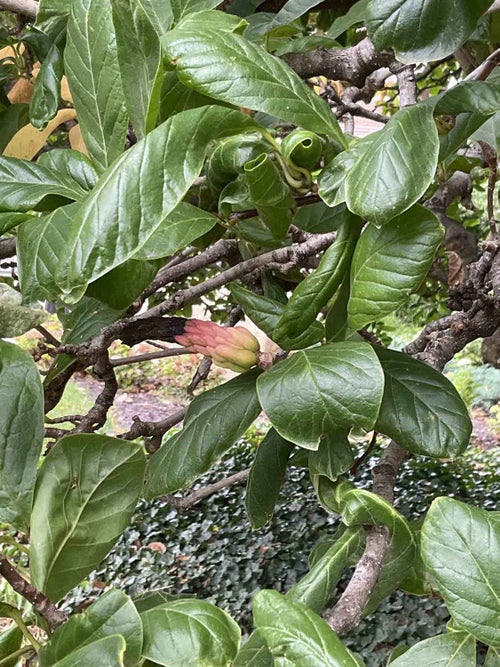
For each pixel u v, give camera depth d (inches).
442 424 20.6
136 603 20.9
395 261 17.7
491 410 170.2
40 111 26.0
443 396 21.0
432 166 16.0
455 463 128.0
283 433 17.6
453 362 206.4
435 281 74.0
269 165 16.2
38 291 15.9
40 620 16.0
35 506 16.3
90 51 18.4
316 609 17.5
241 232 24.2
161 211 14.4
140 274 17.6
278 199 17.3
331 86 36.4
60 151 19.1
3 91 34.0
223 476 130.7
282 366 18.5
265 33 26.7
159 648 14.1
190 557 111.9
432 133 16.5
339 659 13.5
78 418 31.1
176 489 20.8
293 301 18.9
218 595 102.3
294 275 31.1
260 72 15.9
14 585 15.5
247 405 21.1
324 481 21.3
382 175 15.7
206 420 21.2
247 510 24.7
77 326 22.8
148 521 121.3
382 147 16.0
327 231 25.2
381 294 17.8
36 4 29.3
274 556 108.5
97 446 16.4
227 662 14.1
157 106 15.3
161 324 21.8
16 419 16.2
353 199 16.0
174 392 209.0
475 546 14.8
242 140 17.1
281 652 14.0
